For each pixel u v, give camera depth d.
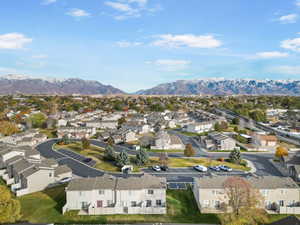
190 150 79.88
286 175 64.56
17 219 41.31
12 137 105.50
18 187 57.12
